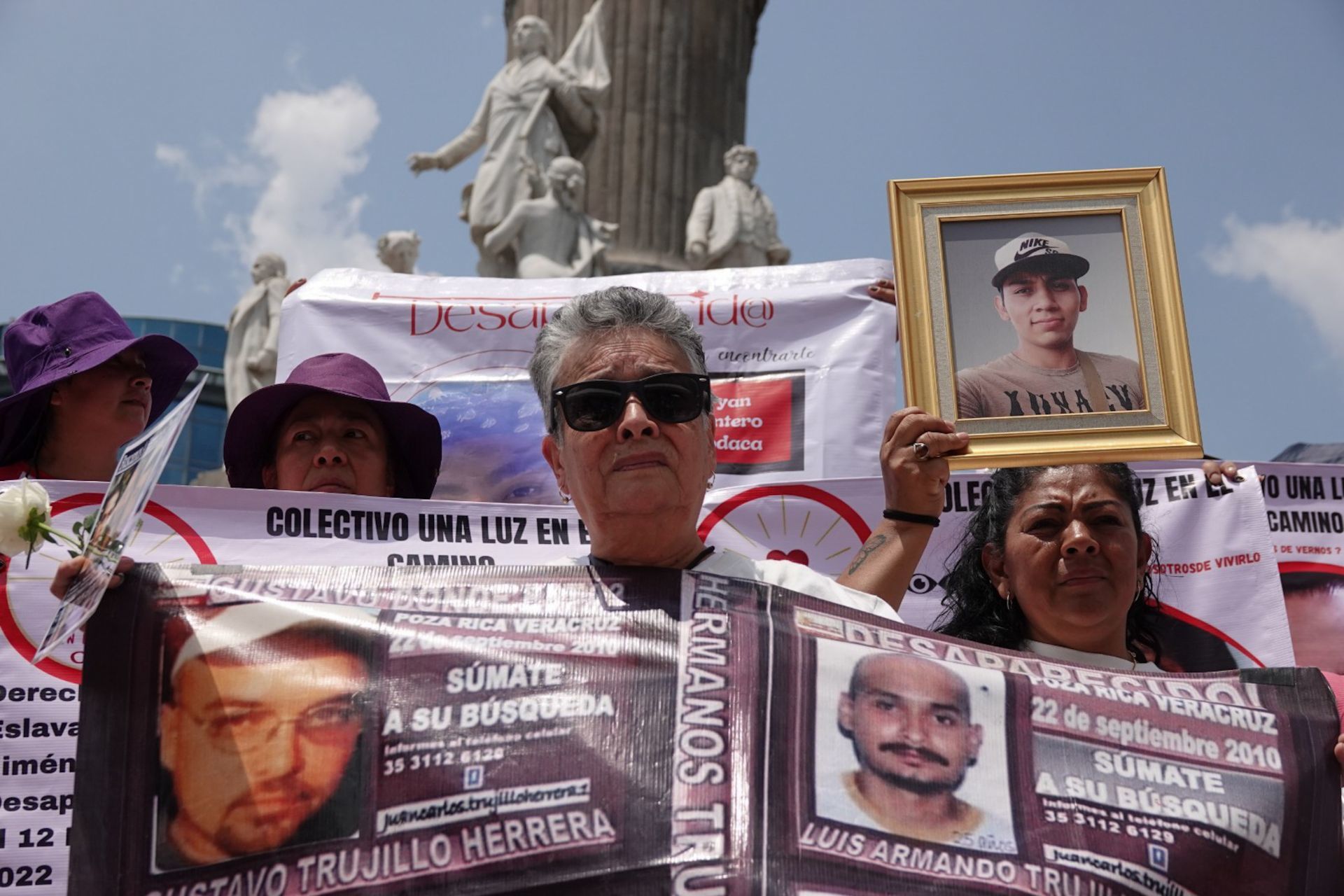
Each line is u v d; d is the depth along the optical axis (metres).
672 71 14.20
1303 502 4.85
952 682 3.01
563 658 2.98
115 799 2.90
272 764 2.89
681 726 2.92
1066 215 4.01
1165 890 2.87
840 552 4.76
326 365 4.47
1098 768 2.96
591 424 3.13
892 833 2.86
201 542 4.16
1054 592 3.80
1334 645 4.77
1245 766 2.99
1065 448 3.82
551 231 12.88
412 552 4.29
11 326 4.59
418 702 2.93
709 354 5.20
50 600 3.90
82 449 4.47
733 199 13.72
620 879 2.77
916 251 4.00
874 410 5.09
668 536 3.17
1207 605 4.56
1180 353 3.89
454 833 2.82
